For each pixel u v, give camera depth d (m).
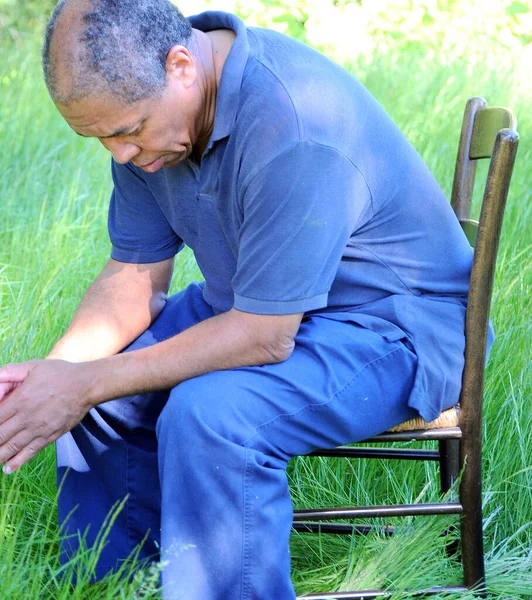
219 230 2.00
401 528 2.21
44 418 1.89
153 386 1.88
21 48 5.86
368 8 7.55
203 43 1.89
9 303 3.04
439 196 2.06
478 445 2.05
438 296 2.05
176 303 2.32
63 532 2.13
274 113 1.78
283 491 1.82
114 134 1.80
